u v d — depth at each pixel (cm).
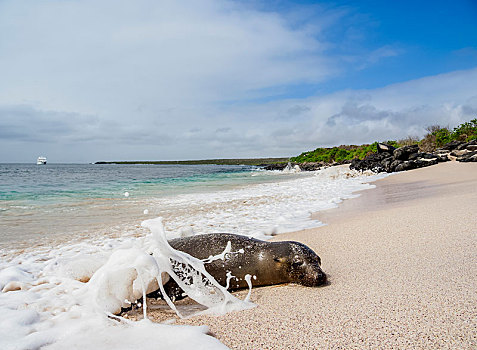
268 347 210
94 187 1738
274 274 340
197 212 894
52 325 249
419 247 412
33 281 373
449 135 3950
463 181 1215
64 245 552
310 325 238
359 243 464
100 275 293
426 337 207
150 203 1106
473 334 205
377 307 257
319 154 6844
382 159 2994
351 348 202
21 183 1980
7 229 687
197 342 210
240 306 286
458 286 280
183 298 322
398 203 838
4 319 254
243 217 788
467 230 464
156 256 314
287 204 991
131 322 248
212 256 347
